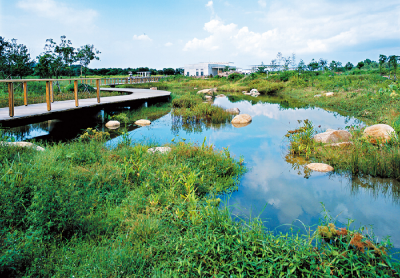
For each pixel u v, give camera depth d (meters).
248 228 3.29
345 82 21.41
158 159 5.55
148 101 15.48
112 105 11.70
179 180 4.42
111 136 8.59
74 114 9.52
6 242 2.53
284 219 3.88
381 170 5.40
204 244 2.77
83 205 3.43
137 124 10.88
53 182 3.61
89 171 4.47
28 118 7.27
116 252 2.71
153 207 3.75
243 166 6.03
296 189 4.93
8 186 3.29
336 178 5.45
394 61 24.09
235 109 14.23
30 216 2.95
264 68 44.00
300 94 22.53
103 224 3.27
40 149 5.56
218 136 9.00
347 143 6.84
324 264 2.49
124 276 2.46
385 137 6.68
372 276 2.38
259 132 9.64
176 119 12.09
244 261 2.61
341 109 14.23
